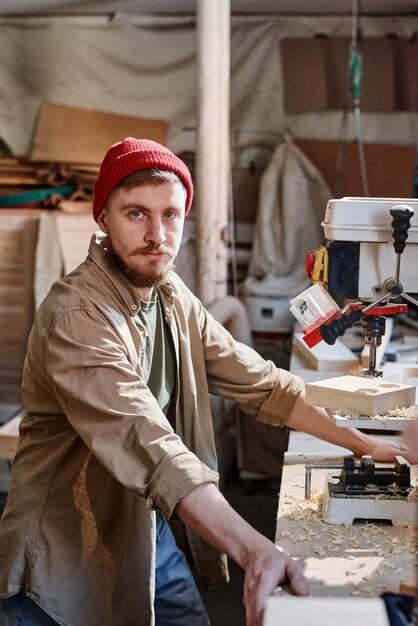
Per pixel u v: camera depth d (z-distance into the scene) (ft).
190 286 17.52
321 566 5.97
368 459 6.89
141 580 6.89
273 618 3.89
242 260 18.03
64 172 17.39
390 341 13.78
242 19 17.57
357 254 6.54
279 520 6.75
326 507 6.75
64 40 18.17
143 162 6.49
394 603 5.01
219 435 15.07
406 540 6.40
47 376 6.63
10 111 18.52
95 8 17.51
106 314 6.51
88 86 18.29
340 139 17.53
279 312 16.79
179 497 5.71
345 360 11.38
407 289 6.51
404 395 6.60
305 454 8.14
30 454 7.06
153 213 6.52
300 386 7.78
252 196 18.07
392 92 17.20
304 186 17.15
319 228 17.25
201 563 8.02
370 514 6.66
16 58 18.35
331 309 6.46
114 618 6.91
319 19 17.30
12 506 6.98
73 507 6.86
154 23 17.97
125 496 6.85
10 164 18.03
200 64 14.34
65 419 6.89
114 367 6.18
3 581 6.86
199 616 8.08
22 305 15.62
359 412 6.43
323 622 3.87
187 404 7.49
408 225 6.16
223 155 14.69
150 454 5.86
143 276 6.63
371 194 17.42
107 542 6.89
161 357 7.30
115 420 6.00
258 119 17.95
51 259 15.30
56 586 6.77
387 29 16.96
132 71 18.13
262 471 15.96
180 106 18.15
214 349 7.70
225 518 5.68
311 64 17.46
